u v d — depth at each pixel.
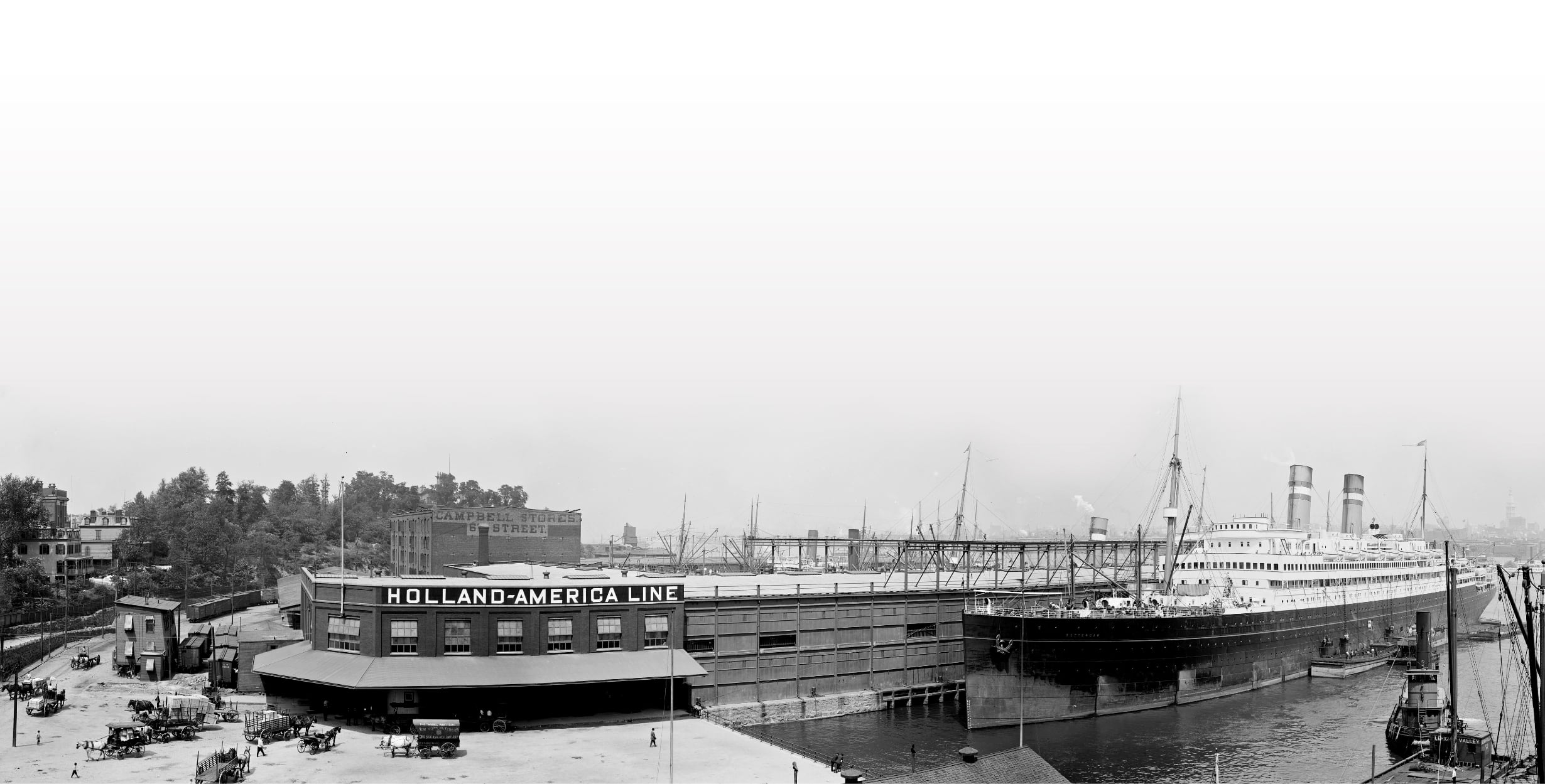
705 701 117.56
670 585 113.38
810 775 85.44
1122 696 128.12
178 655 130.75
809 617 127.06
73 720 101.50
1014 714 120.81
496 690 102.50
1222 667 140.00
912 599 137.00
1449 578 98.56
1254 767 102.38
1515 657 176.88
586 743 95.19
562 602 107.81
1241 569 166.62
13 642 151.62
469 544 196.00
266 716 100.38
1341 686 150.88
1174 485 158.62
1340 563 173.00
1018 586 154.25
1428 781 91.81
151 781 78.50
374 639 102.50
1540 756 88.81
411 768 84.81
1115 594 158.38
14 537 198.50
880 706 130.62
